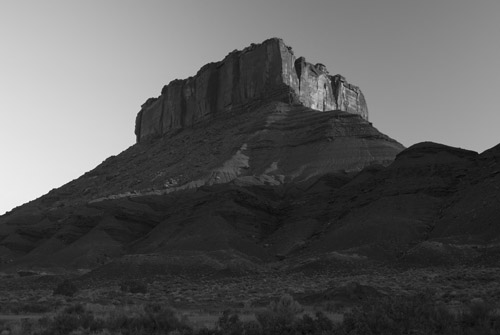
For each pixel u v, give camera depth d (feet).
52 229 431.84
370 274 207.82
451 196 289.33
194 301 151.64
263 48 636.07
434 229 255.29
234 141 521.24
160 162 579.89
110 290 208.03
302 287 178.91
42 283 264.11
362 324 67.31
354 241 259.19
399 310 70.90
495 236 222.28
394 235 253.24
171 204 416.46
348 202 325.21
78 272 303.07
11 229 460.96
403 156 343.46
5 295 211.61
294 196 381.60
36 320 97.76
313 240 295.28
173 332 75.41
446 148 340.18
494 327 68.90
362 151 444.96
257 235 328.90
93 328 81.35
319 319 73.26
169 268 254.06
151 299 162.71
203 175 451.94
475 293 126.41
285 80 617.21
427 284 161.38
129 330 78.18
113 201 427.74
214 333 72.69
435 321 70.28
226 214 336.29
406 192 299.79
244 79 643.45
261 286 197.36
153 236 352.08
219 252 273.95
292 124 524.52
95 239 363.97
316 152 455.63
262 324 74.18
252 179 406.00
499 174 270.87
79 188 615.98
